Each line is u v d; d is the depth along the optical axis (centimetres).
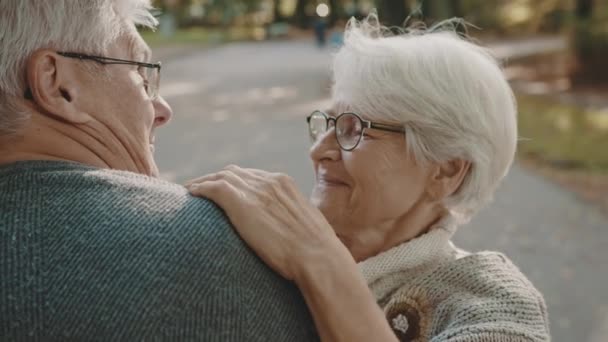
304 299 118
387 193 147
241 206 115
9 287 102
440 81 141
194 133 1157
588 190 818
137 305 101
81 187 111
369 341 115
